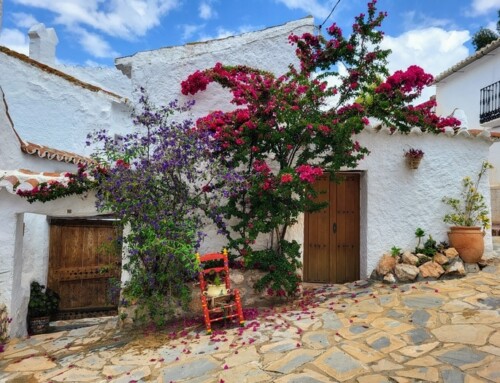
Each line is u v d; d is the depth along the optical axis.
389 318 4.78
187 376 3.80
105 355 4.66
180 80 7.07
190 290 5.73
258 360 3.96
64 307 7.73
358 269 7.00
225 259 5.43
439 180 6.89
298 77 5.86
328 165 6.37
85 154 9.71
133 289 5.41
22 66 9.52
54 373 4.26
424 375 3.35
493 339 3.91
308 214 7.20
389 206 6.76
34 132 9.55
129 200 5.18
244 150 5.51
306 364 3.76
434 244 6.73
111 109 10.10
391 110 5.94
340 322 4.80
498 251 7.68
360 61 5.90
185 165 5.37
